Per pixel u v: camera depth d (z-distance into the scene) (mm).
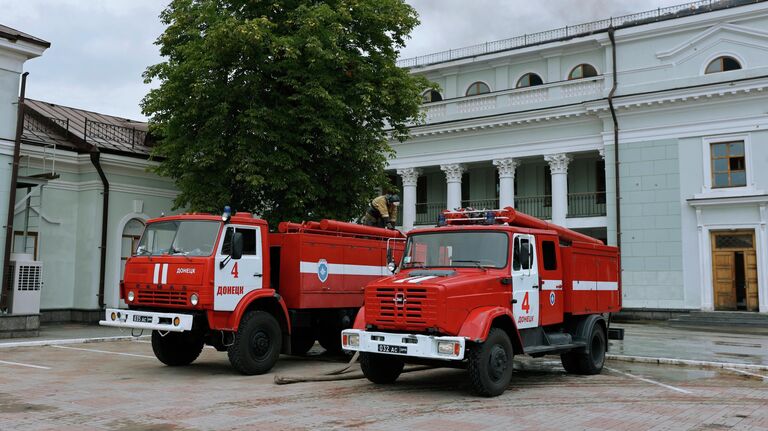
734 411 9023
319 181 18594
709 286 27547
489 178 36344
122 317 12039
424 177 38531
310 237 13414
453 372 12688
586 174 33844
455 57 36938
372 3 18531
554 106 31344
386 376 10969
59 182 23312
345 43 18281
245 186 17438
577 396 10148
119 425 7734
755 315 25797
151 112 18156
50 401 9203
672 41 29312
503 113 32906
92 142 24062
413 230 11625
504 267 10641
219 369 12852
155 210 25438
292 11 17734
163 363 13352
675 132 28688
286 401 9391
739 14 27797
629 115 29609
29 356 14648
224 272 11703
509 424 7965
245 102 17141
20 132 18828
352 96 18094
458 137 34188
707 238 27797
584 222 30984
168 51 18516
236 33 16188
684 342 19266
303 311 13594
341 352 15336
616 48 30641
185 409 8719
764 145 26797
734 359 14844
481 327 9602
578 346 12297
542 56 34000
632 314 28828
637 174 29359
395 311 9844
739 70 27406
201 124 17781
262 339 12148
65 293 23359
